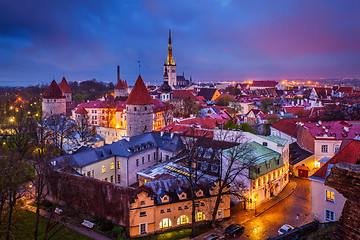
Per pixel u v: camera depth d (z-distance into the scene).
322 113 114.00
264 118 123.69
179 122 96.81
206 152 67.75
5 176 42.59
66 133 97.31
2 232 42.31
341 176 19.80
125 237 47.56
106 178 71.12
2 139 92.00
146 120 100.81
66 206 55.38
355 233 18.69
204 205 53.59
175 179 57.28
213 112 146.62
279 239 34.34
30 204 57.34
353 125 81.50
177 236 48.59
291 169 78.38
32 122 95.06
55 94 133.25
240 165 59.03
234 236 48.25
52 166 56.72
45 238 41.72
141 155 75.81
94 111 151.00
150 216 49.25
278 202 62.03
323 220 44.81
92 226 49.88
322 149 75.38
